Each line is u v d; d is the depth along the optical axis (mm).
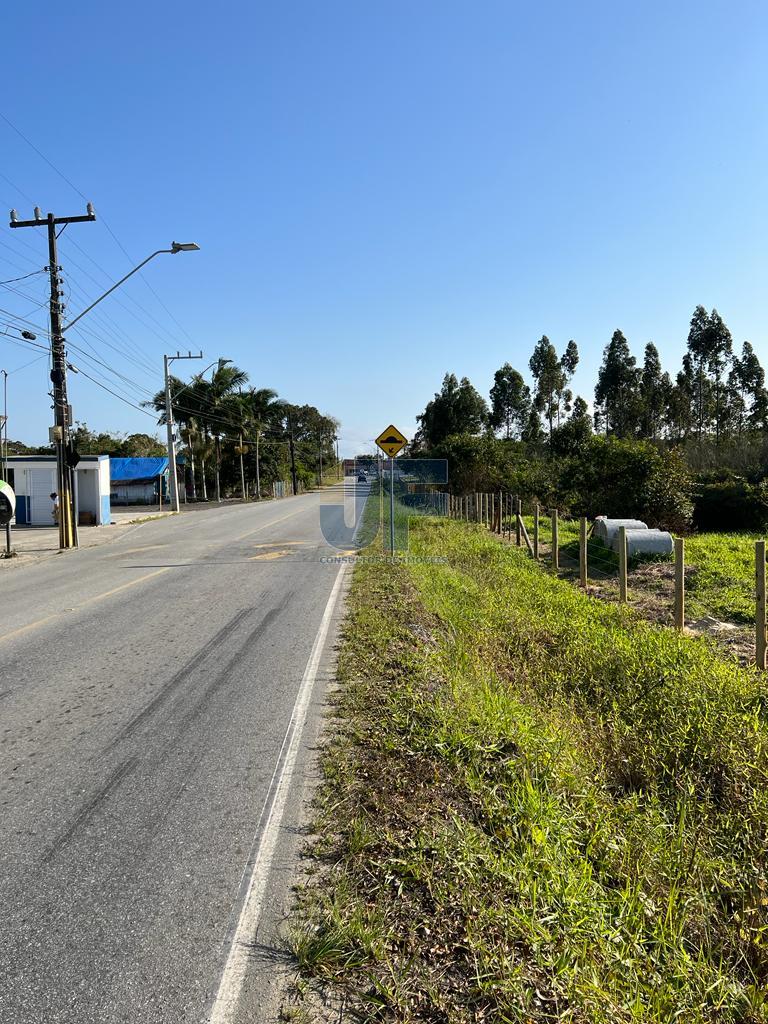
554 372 73438
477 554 15133
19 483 31469
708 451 33031
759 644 6410
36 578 14234
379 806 3758
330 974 2551
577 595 9867
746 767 4176
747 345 65938
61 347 20438
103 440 74562
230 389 57250
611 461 20234
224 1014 2387
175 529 26484
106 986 2543
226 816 3814
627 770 4352
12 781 4352
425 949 2648
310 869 3256
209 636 8211
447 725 4688
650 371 70125
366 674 6293
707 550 14375
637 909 2811
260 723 5230
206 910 2982
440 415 58500
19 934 2859
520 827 3398
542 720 4902
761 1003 2426
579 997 2324
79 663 7176
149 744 4898
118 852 3475
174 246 20328
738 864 3404
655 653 6324
